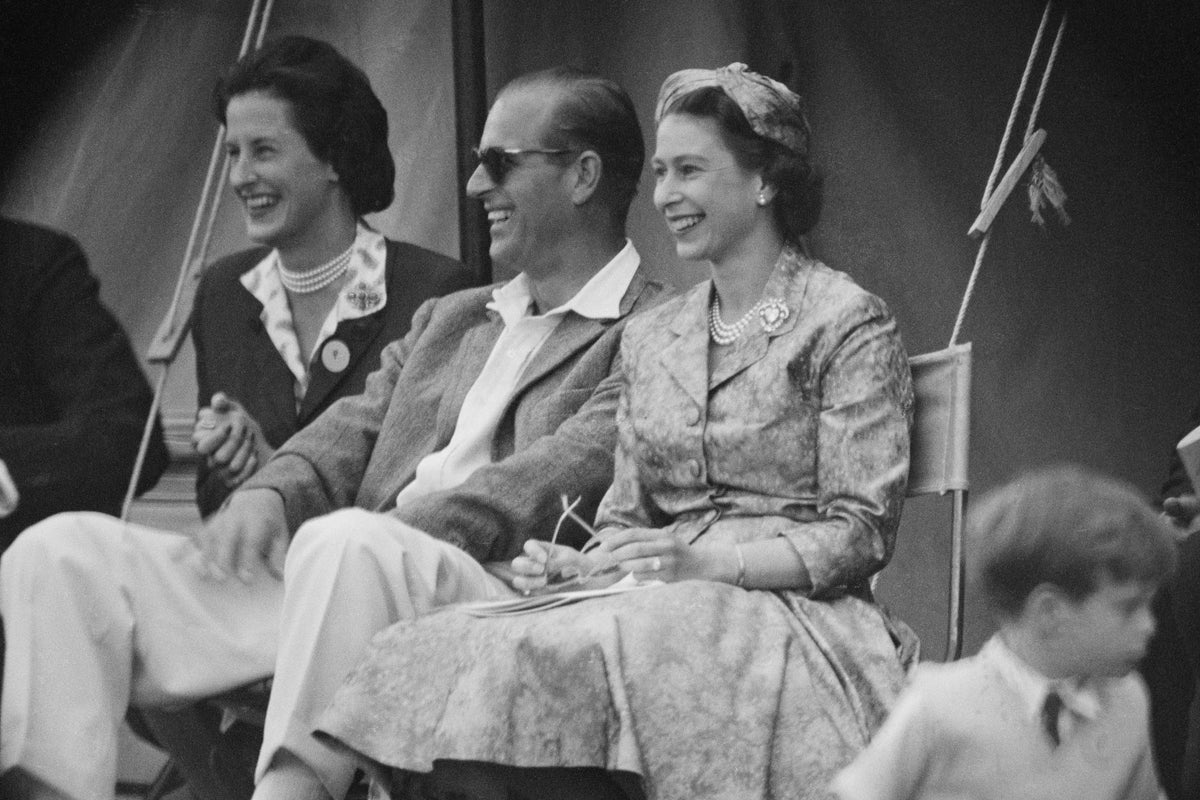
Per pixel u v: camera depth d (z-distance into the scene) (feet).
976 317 73.97
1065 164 73.46
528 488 56.49
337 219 65.62
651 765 46.65
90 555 55.11
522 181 59.88
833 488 51.42
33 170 79.51
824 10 76.13
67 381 68.08
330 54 66.08
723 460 52.85
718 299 55.21
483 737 46.44
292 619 51.62
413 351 61.77
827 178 75.56
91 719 53.78
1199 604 57.36
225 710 59.31
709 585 49.52
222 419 61.57
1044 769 39.55
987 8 74.54
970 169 74.43
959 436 52.06
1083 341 73.20
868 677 49.26
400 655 48.80
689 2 77.25
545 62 78.84
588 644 47.37
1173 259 72.69
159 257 79.30
